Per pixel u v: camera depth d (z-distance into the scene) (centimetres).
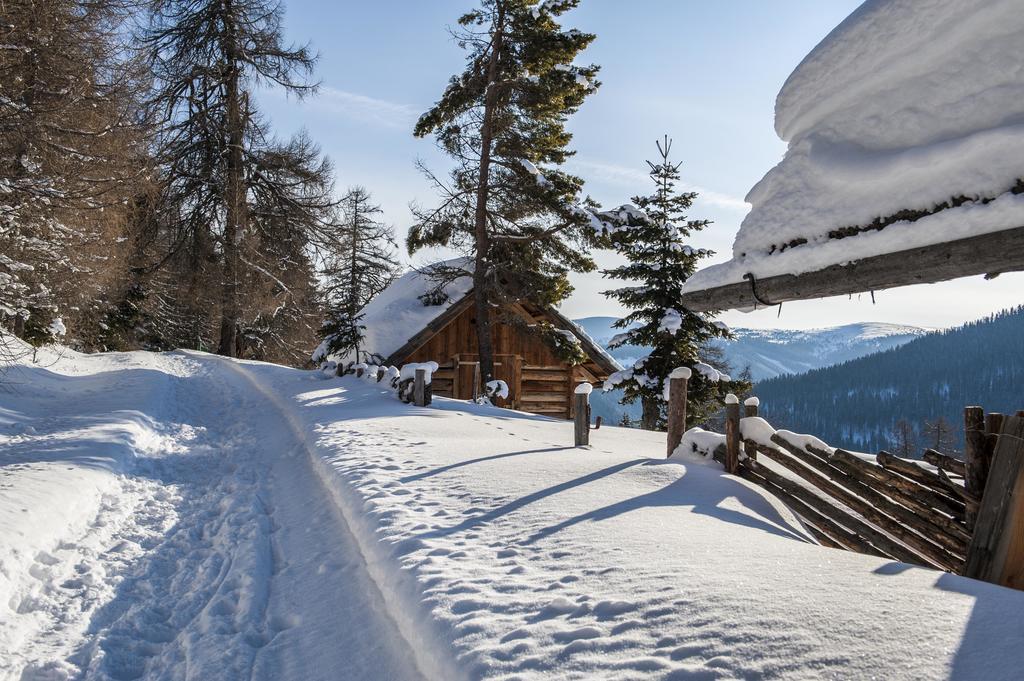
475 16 1992
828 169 448
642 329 2161
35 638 414
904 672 270
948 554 555
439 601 392
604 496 637
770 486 749
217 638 421
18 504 597
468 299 2236
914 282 400
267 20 3534
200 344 4594
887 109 425
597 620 350
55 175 1577
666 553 450
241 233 3466
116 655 403
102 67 1705
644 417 2164
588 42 1973
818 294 475
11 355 1559
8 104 1380
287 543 618
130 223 2742
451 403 1602
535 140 2073
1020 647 278
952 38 382
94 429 1034
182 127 3422
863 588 361
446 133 2008
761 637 309
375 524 560
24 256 1470
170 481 856
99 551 574
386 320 2297
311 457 945
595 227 1973
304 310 4412
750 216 525
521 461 805
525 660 314
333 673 379
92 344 3275
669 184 2223
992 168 346
